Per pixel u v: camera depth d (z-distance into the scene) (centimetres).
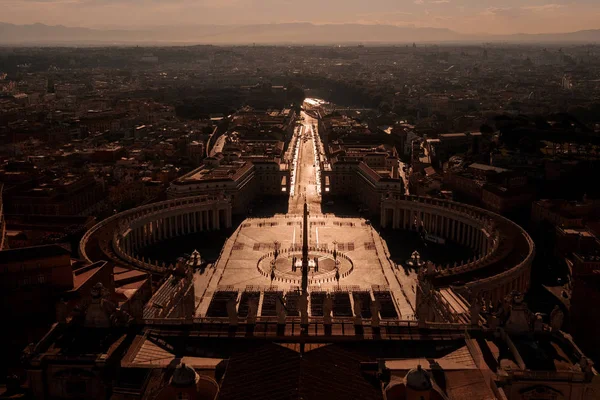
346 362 10675
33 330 17750
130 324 13312
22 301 18150
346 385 9938
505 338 12412
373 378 10625
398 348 12662
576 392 10769
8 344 17412
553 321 12431
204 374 11131
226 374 10431
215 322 13712
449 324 13500
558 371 10844
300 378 9575
